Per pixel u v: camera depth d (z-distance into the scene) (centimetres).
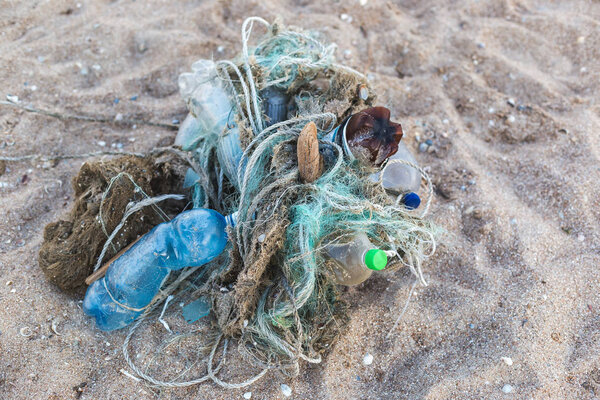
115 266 165
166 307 171
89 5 288
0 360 156
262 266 147
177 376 158
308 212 144
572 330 168
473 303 175
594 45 271
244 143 160
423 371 161
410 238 159
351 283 157
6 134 224
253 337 161
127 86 249
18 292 171
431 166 224
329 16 287
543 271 183
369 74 258
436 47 274
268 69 172
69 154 221
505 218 200
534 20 286
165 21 279
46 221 198
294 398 155
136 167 183
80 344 162
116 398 153
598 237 192
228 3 291
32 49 262
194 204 185
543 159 220
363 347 167
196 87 199
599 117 236
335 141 156
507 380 156
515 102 247
